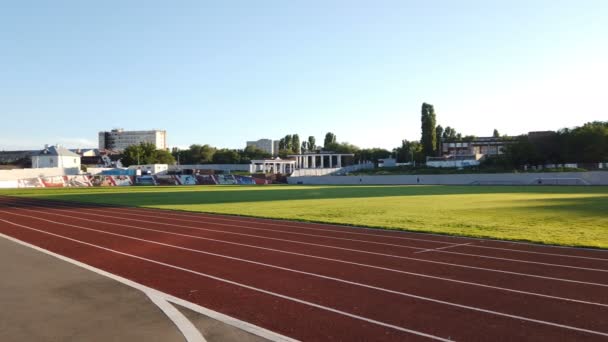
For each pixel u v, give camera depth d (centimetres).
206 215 2681
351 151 16125
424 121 11356
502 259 1287
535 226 1972
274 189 6581
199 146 16450
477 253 1384
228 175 10012
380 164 12481
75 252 1452
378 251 1435
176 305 852
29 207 3450
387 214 2602
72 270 1160
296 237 1758
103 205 3569
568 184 6259
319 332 711
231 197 4525
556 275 1085
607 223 2041
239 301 884
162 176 9769
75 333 699
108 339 674
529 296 905
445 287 983
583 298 888
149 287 995
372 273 1125
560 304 849
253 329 719
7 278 1071
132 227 2120
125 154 14088
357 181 8662
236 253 1416
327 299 897
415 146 13488
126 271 1164
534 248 1456
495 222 2141
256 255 1380
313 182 9306
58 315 788
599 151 7456
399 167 10325
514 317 779
